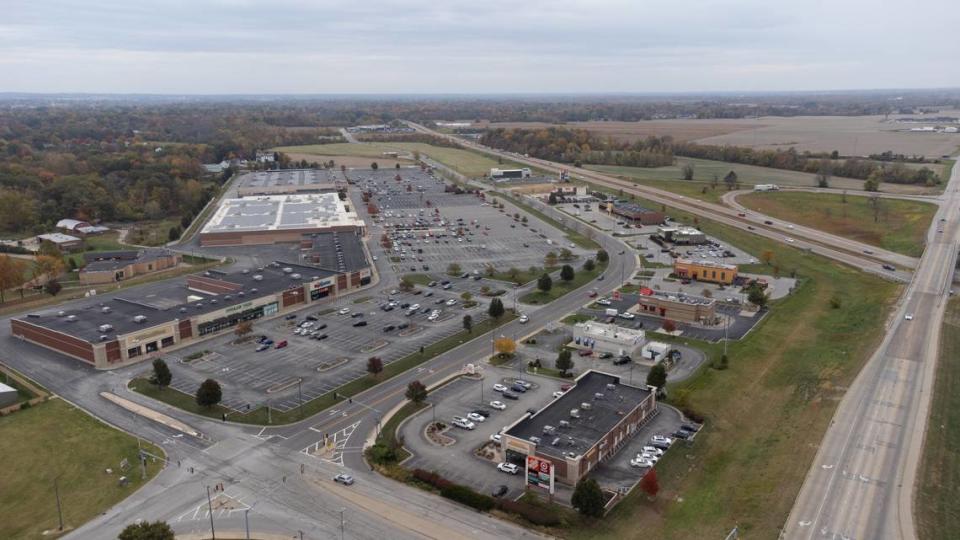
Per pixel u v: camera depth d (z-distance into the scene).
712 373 117.56
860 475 82.19
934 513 74.62
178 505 79.50
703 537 72.19
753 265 194.88
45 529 74.94
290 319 150.12
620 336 128.38
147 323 133.62
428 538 73.12
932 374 111.69
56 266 182.62
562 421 92.38
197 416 102.81
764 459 87.81
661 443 92.69
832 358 121.00
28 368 122.56
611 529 74.25
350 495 81.38
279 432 97.62
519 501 79.88
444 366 122.50
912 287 163.25
